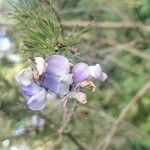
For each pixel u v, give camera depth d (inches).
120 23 16.3
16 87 8.7
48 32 5.8
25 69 5.3
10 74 9.6
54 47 5.8
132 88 18.4
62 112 9.9
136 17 17.8
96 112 12.3
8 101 8.4
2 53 10.5
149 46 17.8
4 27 9.2
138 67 18.8
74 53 6.0
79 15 15.3
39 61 5.2
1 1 9.6
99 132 13.3
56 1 9.8
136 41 16.5
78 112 11.3
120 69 18.8
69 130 11.1
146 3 18.2
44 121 9.4
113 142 14.4
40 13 6.6
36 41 5.8
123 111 14.2
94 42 15.3
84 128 12.3
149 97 18.0
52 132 9.3
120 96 17.6
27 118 8.7
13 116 8.4
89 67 5.3
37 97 5.3
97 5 16.1
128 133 15.0
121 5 16.1
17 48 7.6
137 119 18.0
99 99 16.1
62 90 5.3
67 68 5.3
